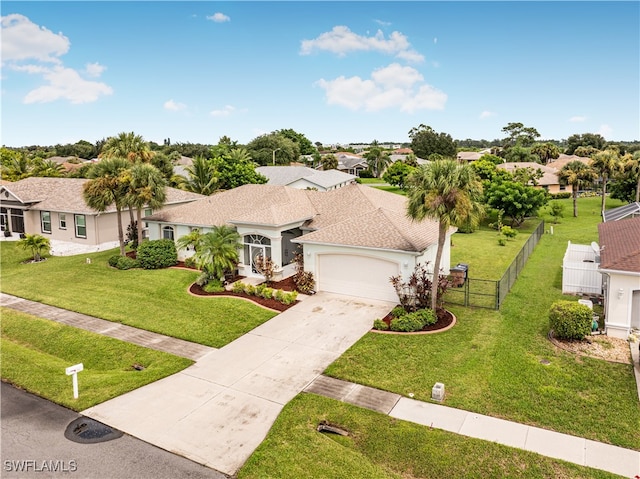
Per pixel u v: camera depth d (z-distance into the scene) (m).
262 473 10.12
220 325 19.11
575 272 22.34
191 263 28.14
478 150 161.25
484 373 14.40
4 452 10.98
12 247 34.62
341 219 25.86
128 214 37.09
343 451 10.80
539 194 42.84
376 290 21.70
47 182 41.03
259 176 54.28
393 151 144.62
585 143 113.31
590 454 10.58
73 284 25.17
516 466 10.21
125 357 16.69
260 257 24.97
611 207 55.59
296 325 18.89
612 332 16.94
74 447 11.18
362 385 13.95
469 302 21.33
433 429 11.60
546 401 12.77
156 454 10.88
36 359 16.31
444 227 17.62
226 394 13.63
